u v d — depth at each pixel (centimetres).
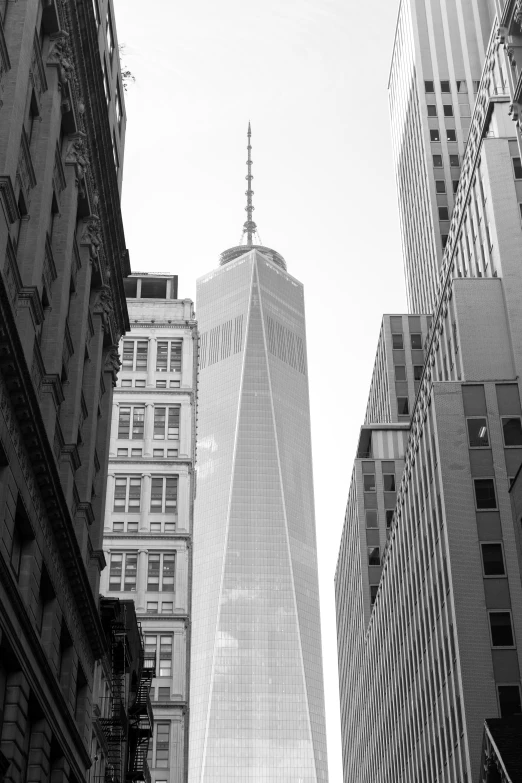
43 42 4172
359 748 14550
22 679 3328
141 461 11750
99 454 5638
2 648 3162
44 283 4103
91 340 5353
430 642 9025
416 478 9862
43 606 3966
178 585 11131
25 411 3328
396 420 14962
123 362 12469
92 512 4981
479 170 10175
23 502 3478
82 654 4619
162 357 12538
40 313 3791
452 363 9806
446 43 16438
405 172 17412
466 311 9369
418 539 9681
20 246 3778
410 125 16875
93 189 5069
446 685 8331
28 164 3775
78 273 4956
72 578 4241
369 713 13350
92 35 4628
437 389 8956
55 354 4166
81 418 5012
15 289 3606
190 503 11700
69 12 4281
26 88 3666
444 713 8400
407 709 10256
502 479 8525
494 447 8669
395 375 15238
